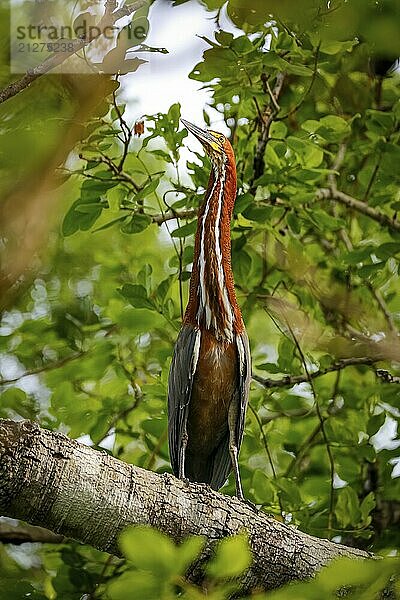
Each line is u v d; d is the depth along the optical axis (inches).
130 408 465.1
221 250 390.0
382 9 230.4
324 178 531.2
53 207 227.1
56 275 559.8
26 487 231.0
